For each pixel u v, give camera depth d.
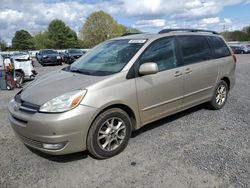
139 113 3.97
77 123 3.27
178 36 4.75
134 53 4.01
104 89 3.51
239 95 7.22
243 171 3.21
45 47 81.19
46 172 3.34
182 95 4.64
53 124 3.17
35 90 3.67
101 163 3.53
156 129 4.64
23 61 11.34
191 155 3.65
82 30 73.75
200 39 5.22
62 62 26.22
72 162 3.57
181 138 4.24
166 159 3.56
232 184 2.96
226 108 5.88
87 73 3.97
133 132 4.52
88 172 3.32
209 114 5.44
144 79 3.96
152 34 4.57
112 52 4.35
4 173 3.33
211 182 3.00
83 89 3.39
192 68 4.77
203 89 5.13
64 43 79.38
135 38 4.49
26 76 11.41
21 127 3.43
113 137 3.68
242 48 39.53
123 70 3.79
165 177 3.13
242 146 3.90
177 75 4.46
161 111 4.32
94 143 3.47
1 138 4.43
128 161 3.55
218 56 5.54
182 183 3.01
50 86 3.66
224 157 3.57
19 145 4.13
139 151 3.82
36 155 3.79
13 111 3.61
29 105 3.44
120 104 3.70
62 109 3.22
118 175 3.22
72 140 3.29
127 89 3.74
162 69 4.28
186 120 5.08
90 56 4.70
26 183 3.11
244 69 14.38
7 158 3.71
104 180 3.13
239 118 5.18
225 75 5.68
